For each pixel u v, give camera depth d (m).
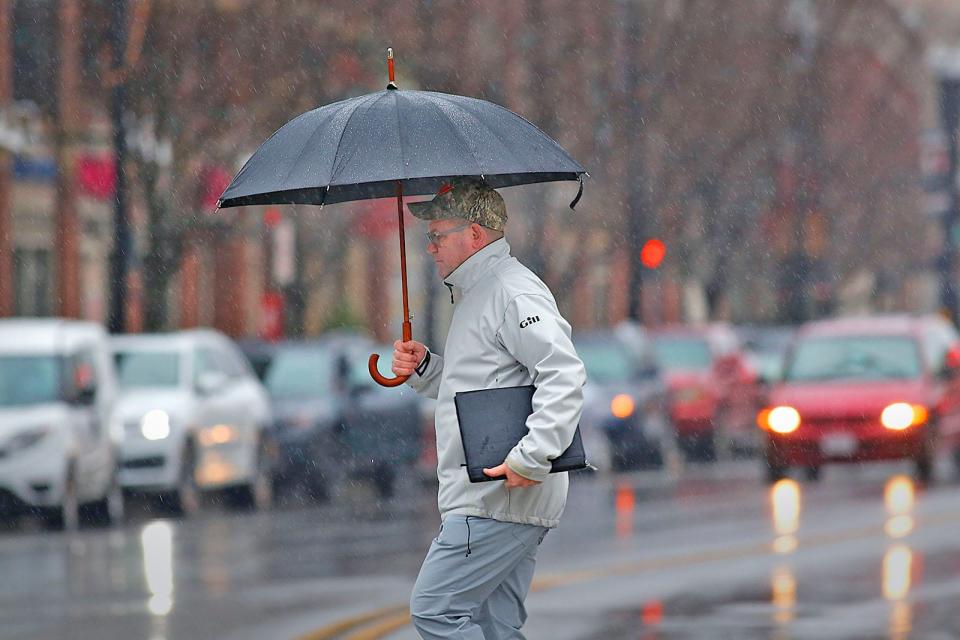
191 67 89.00
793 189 158.25
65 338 66.19
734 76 133.12
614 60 121.81
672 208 131.25
